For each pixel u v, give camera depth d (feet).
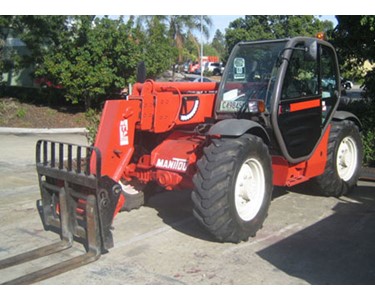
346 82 30.09
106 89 47.32
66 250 14.33
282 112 16.52
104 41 45.06
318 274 12.80
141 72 17.94
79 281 12.26
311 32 61.21
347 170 21.45
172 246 14.80
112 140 15.02
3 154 30.27
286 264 13.44
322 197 20.75
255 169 15.58
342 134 20.34
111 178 13.92
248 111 16.51
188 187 16.24
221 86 17.66
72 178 13.92
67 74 44.32
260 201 15.67
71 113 48.19
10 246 14.75
